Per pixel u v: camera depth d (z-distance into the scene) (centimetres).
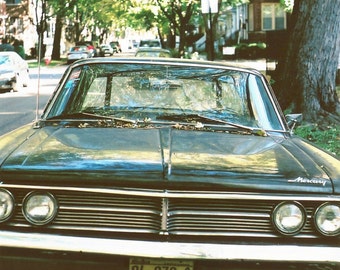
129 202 334
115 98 484
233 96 483
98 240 324
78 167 345
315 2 1194
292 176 348
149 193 331
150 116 461
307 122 1169
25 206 335
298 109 1194
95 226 334
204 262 326
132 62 505
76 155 363
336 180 350
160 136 411
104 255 324
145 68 500
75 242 324
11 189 337
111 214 334
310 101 1187
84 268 324
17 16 6209
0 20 5972
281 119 475
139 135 414
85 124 448
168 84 487
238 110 472
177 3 3978
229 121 460
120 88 488
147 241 324
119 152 369
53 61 5262
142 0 4056
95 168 343
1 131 1255
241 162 363
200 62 509
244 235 335
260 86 494
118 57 524
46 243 324
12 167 346
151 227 332
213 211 335
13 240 326
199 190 335
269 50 1925
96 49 5575
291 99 1212
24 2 6181
